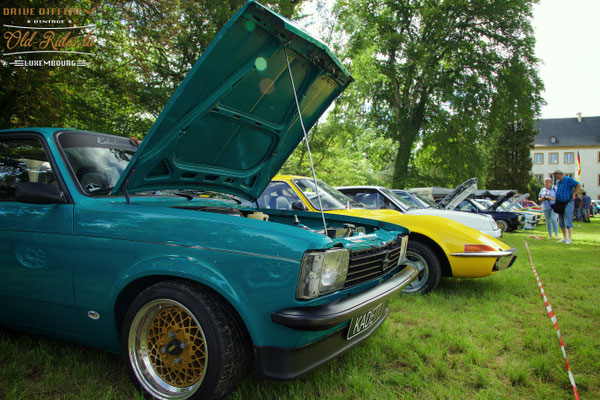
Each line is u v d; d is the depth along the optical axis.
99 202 2.27
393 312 3.72
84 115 9.90
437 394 2.23
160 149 2.22
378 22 24.78
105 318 2.11
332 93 2.94
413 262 4.48
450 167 26.45
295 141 3.22
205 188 2.97
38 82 7.25
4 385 2.09
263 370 1.79
